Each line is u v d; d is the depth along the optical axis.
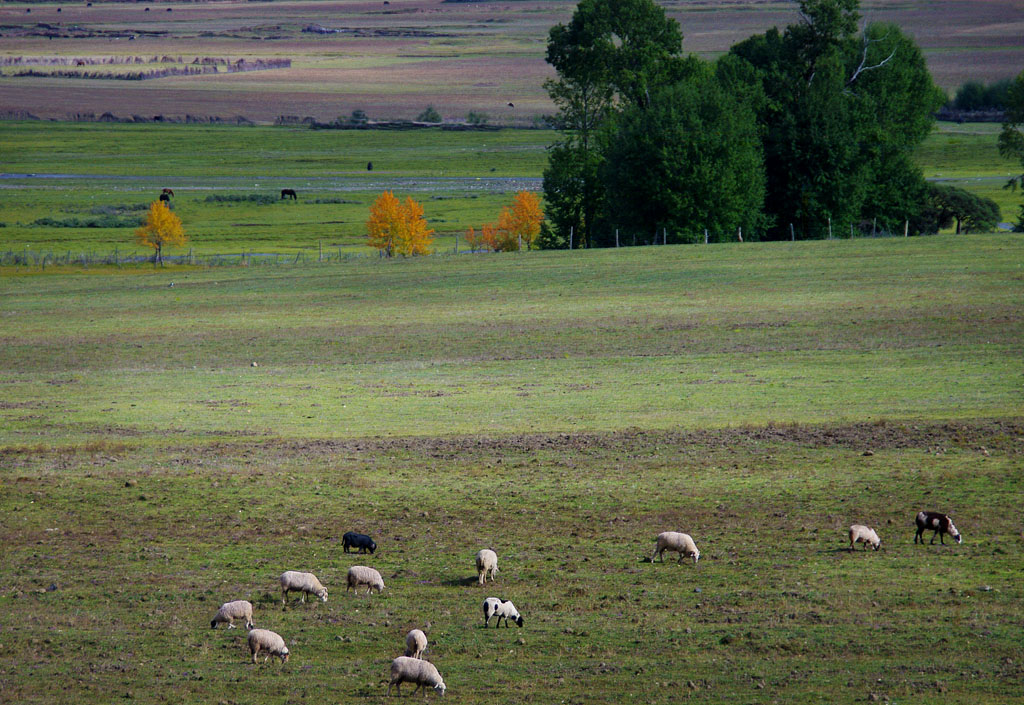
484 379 104.00
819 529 57.53
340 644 44.03
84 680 40.72
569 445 76.94
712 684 38.88
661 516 60.94
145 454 77.19
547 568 53.06
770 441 75.75
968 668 39.16
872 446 73.25
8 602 49.59
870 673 39.19
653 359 110.19
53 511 63.97
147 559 55.88
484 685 39.47
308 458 75.25
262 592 50.62
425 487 67.81
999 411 81.06
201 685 40.06
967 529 56.41
